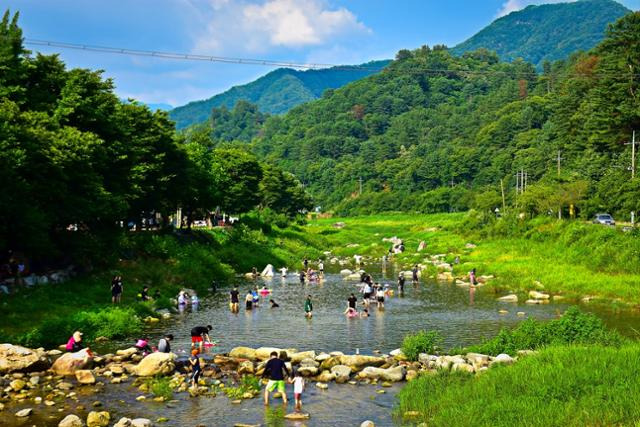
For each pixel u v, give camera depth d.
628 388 17.98
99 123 51.25
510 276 63.59
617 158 104.44
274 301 52.69
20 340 30.41
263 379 25.72
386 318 42.72
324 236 138.38
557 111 159.88
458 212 190.75
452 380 23.16
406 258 98.19
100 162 47.66
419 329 38.03
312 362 27.64
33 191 40.19
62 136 43.34
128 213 66.31
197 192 83.19
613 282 52.47
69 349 29.64
